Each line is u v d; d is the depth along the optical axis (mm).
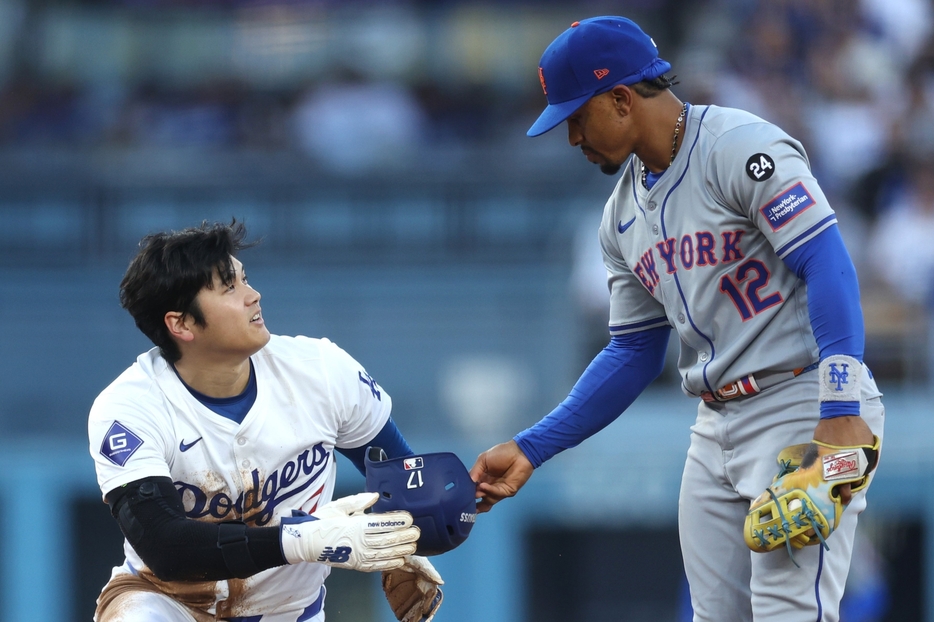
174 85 39281
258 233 31359
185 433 11047
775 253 10727
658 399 28094
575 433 12359
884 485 27281
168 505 10648
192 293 10648
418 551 11211
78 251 31219
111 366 29266
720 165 10625
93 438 10930
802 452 10703
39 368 29203
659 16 39625
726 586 11781
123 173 31766
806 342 10898
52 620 27484
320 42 39312
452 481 11070
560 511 27078
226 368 11023
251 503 11383
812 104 33750
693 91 32188
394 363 29188
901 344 28719
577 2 39625
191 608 11727
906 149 32094
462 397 28688
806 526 10188
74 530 27859
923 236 29766
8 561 27547
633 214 11500
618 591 28719
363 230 31281
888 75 34719
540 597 28266
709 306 11031
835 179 31922
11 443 28484
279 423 11281
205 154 33750
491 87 39094
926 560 27281
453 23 39406
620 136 10922
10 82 39125
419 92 38469
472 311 29062
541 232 30906
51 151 35312
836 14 35844
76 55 39781
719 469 11609
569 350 28656
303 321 29391
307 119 36312
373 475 11125
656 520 27438
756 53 35000
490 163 32344
